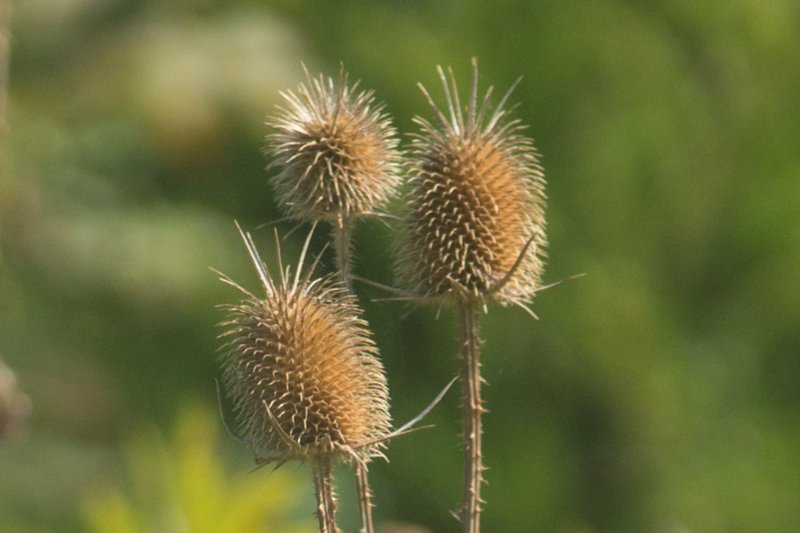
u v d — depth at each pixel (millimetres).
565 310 31734
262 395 8234
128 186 35281
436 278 9211
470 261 9203
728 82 34875
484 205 9273
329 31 34250
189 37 32969
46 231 33156
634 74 33312
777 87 35000
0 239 31922
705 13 34219
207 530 17031
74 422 33906
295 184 9391
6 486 32094
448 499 31438
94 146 35500
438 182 9328
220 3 34062
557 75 33281
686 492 32375
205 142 32219
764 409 33312
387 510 31328
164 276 32938
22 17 32844
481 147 9453
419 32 33688
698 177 34219
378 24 33812
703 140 34156
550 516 32000
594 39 33250
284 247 34094
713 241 34406
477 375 9125
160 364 33688
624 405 32125
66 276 33094
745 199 34438
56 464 32938
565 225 32812
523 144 9969
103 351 34094
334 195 9273
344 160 9297
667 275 34125
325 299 8742
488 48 33750
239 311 8625
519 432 31781
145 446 31422
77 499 32438
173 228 33812
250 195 34250
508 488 31719
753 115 34812
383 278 26172
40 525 31969
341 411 8219
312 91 9898
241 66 32344
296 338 8273
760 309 33844
